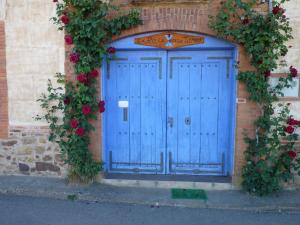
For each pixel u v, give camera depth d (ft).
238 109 14.70
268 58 13.41
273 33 13.28
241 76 14.06
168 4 14.42
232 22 13.94
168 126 16.17
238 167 15.10
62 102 15.35
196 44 14.89
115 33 14.60
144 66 15.89
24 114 16.10
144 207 13.58
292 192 14.75
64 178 16.21
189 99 15.88
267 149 13.98
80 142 14.90
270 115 14.30
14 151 16.39
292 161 14.48
